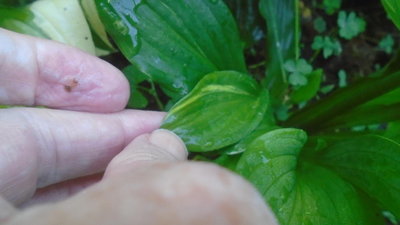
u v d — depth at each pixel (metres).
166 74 0.08
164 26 0.08
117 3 0.07
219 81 0.08
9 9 0.08
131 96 0.09
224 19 0.09
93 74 0.08
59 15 0.08
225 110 0.08
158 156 0.06
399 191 0.07
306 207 0.07
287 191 0.07
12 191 0.07
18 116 0.07
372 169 0.08
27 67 0.07
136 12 0.08
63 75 0.07
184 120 0.08
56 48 0.07
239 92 0.08
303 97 0.11
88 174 0.08
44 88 0.08
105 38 0.09
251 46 0.12
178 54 0.08
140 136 0.07
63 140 0.07
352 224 0.07
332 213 0.07
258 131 0.08
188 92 0.08
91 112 0.08
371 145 0.08
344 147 0.08
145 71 0.08
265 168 0.07
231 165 0.08
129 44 0.08
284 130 0.07
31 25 0.08
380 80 0.09
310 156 0.08
